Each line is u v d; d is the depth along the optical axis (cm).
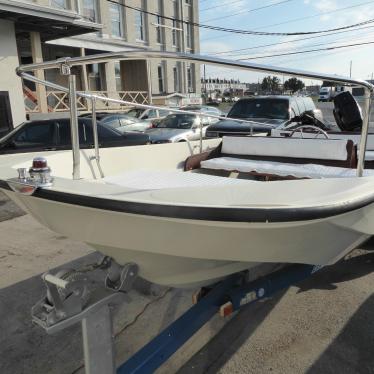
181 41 2642
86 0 1975
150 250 203
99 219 190
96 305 203
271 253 215
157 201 175
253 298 260
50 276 196
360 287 354
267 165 343
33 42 1330
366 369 256
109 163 340
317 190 206
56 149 667
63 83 1747
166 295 346
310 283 362
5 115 1144
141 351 219
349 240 241
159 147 382
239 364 262
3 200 668
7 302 339
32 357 271
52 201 187
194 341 286
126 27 2216
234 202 185
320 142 341
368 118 238
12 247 459
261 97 920
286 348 277
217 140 454
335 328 298
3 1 1038
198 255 209
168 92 2508
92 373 204
